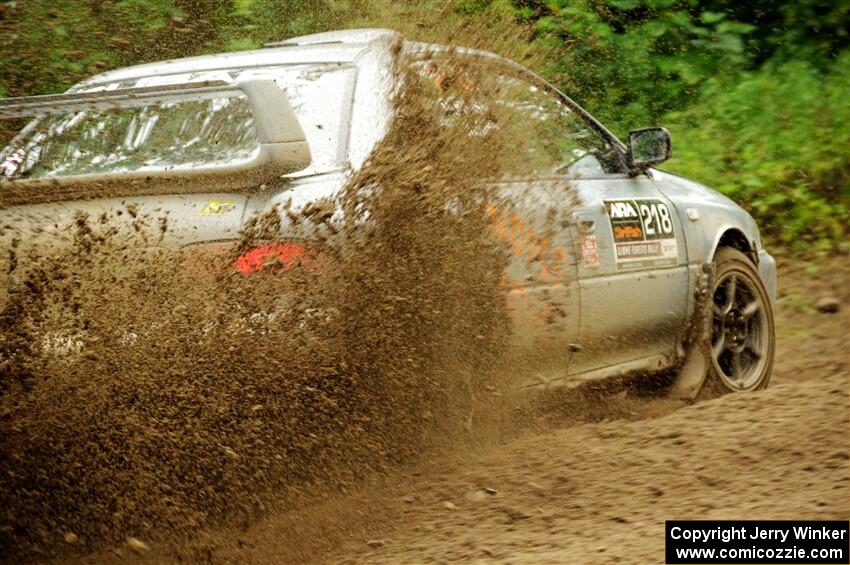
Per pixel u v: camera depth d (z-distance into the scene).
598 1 22.16
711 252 12.04
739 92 20.73
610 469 8.73
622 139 20.70
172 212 7.70
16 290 7.16
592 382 10.66
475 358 9.10
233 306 7.61
